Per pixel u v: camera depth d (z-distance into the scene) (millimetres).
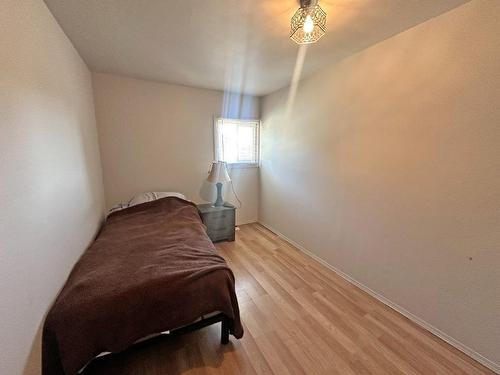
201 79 2691
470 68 1278
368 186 1946
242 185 3701
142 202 2594
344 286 2109
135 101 2713
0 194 777
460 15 1295
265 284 2127
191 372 1276
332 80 2221
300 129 2736
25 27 1027
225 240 3119
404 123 1636
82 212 1758
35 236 999
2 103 826
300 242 2889
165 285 1205
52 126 1283
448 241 1450
